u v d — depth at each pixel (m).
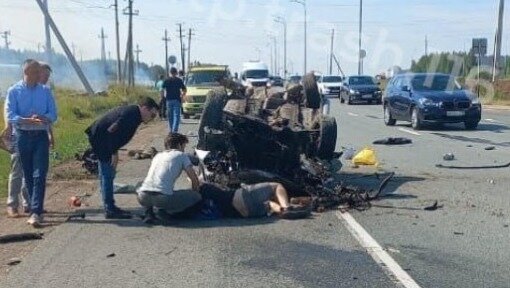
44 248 6.99
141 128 25.03
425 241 7.12
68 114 27.84
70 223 8.12
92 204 9.30
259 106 11.77
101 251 6.84
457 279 5.83
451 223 7.96
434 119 20.69
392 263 6.31
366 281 5.79
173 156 8.09
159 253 6.75
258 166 10.07
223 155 9.76
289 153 10.01
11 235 7.37
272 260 6.46
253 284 5.74
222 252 6.77
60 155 14.76
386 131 20.81
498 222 8.01
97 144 8.22
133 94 44.19
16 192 8.56
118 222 8.16
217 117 9.77
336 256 6.57
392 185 10.59
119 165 13.52
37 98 8.05
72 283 5.83
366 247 6.89
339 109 35.00
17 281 5.91
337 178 11.26
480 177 11.41
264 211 8.31
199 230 7.71
